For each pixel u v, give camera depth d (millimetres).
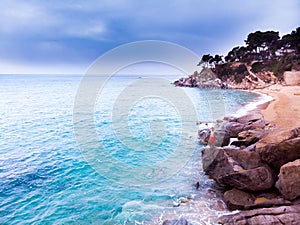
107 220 7352
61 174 10461
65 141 15219
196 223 6973
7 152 13391
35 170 10961
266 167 7750
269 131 10930
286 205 6707
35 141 15367
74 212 7781
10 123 20469
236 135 13156
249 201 7434
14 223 7242
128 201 8312
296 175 6645
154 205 8078
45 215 7645
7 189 9273
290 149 7414
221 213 7473
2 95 42188
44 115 23812
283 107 22281
